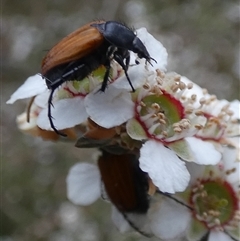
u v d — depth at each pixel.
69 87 0.07
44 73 0.06
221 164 0.07
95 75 0.07
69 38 0.06
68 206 0.16
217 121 0.07
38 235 0.16
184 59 0.18
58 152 0.17
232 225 0.07
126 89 0.07
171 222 0.07
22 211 0.16
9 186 0.16
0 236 0.16
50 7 0.19
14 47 0.19
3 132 0.17
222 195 0.07
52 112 0.07
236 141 0.07
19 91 0.07
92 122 0.07
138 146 0.07
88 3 0.20
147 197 0.07
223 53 0.18
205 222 0.07
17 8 0.19
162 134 0.07
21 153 0.17
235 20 0.19
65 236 0.16
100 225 0.15
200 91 0.07
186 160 0.07
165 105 0.07
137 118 0.07
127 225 0.07
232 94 0.18
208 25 0.18
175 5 0.19
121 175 0.07
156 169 0.06
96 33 0.06
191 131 0.07
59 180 0.16
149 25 0.19
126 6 0.19
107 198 0.07
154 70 0.07
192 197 0.07
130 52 0.07
